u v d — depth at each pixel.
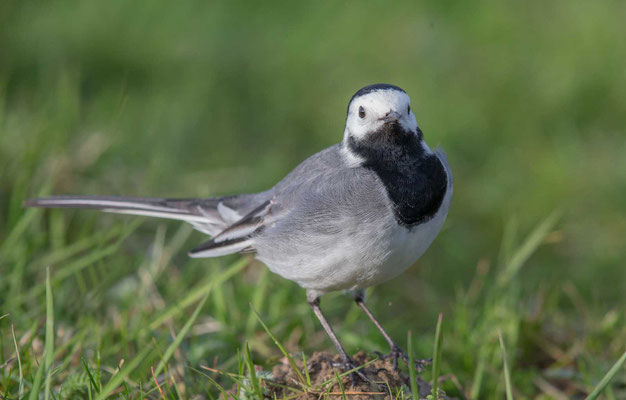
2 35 17.16
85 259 9.87
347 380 7.85
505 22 18.56
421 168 8.37
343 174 8.50
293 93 17.19
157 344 8.29
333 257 8.44
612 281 12.49
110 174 13.16
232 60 18.12
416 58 17.73
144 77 17.14
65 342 8.80
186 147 15.18
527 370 9.80
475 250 13.32
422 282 12.41
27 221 10.46
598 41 17.62
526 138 15.83
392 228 8.23
